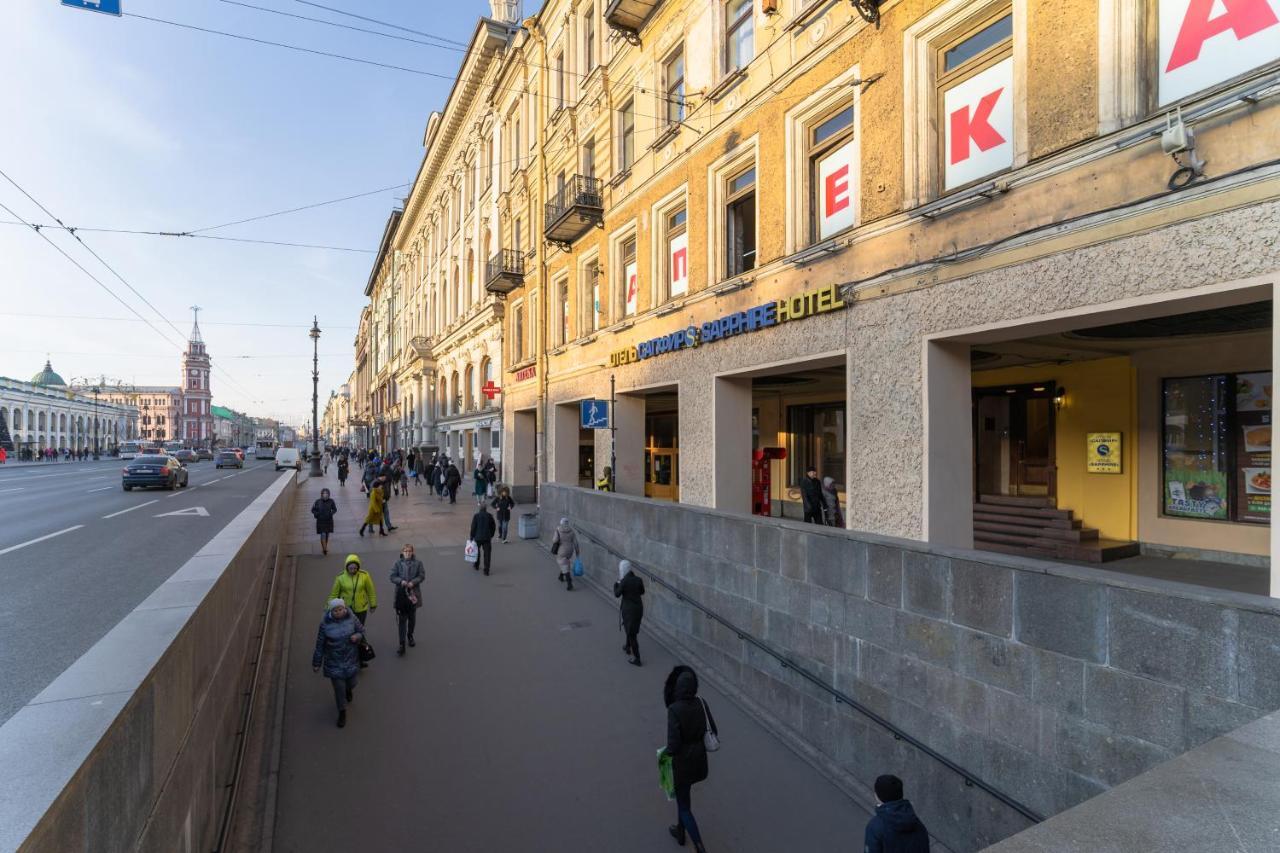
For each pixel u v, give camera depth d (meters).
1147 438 10.21
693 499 12.45
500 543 16.28
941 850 5.36
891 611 5.98
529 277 22.38
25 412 76.75
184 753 3.59
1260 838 1.82
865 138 8.58
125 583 8.86
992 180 6.94
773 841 5.46
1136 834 1.88
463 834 5.39
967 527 7.87
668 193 13.55
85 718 2.38
